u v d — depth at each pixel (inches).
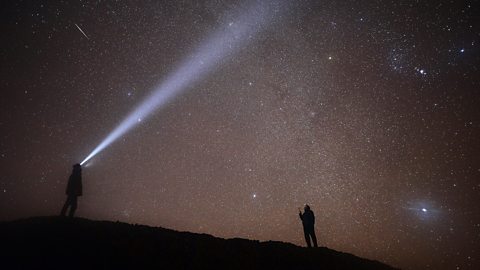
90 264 187.6
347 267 269.7
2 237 207.9
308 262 257.9
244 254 247.4
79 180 310.7
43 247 200.8
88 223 258.8
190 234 277.3
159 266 197.8
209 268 209.5
